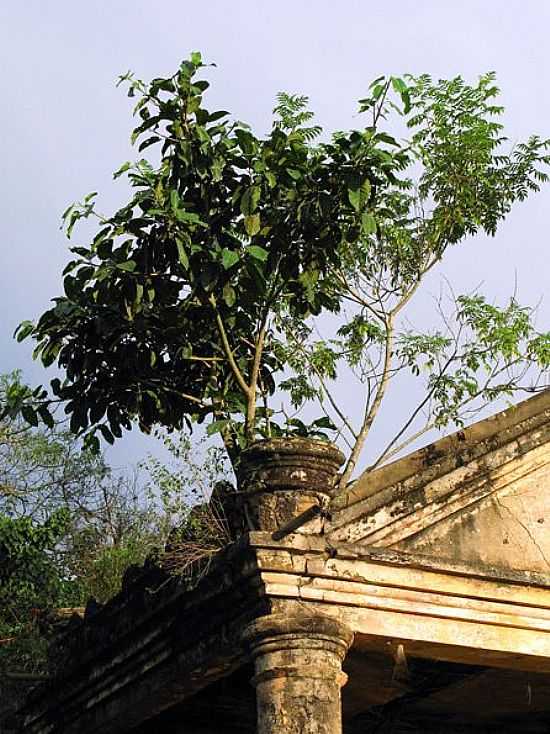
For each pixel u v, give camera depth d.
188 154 12.30
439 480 10.37
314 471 9.56
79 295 12.45
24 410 13.37
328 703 9.16
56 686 12.44
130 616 10.99
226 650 9.91
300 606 9.45
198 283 12.10
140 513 25.22
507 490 10.77
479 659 10.42
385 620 9.84
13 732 13.41
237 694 12.34
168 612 10.50
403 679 11.95
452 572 10.05
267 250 12.76
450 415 16.41
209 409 13.53
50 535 19.53
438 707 13.44
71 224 12.10
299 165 12.53
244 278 12.27
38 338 12.84
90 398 13.16
